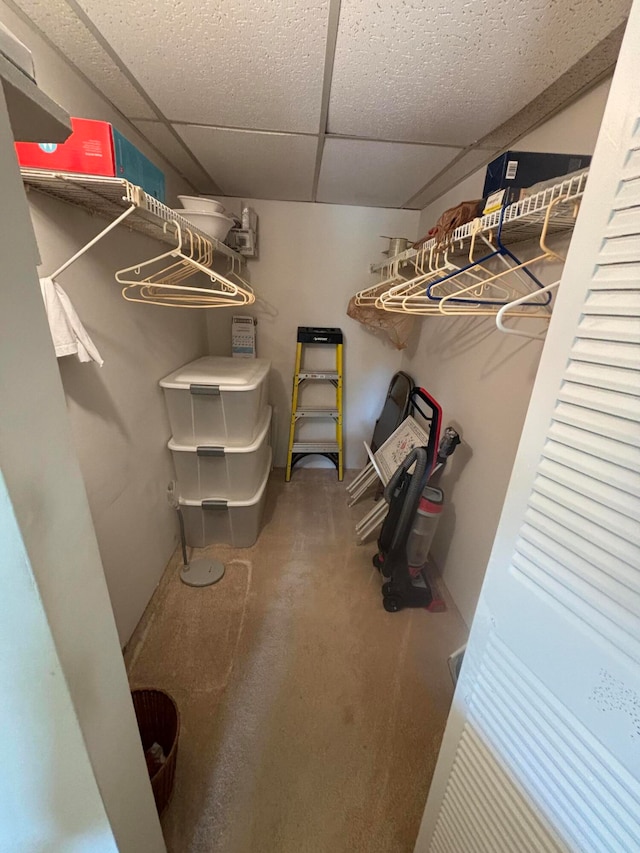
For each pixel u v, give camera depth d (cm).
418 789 110
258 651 152
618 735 45
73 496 50
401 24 85
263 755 117
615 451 45
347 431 303
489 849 64
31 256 42
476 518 162
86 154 87
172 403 182
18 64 47
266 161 175
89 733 54
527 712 58
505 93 110
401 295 141
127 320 147
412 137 143
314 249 256
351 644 157
